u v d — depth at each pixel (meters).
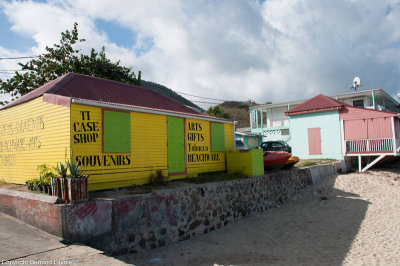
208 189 9.67
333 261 6.87
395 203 12.44
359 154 19.31
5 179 10.69
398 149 17.95
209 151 12.64
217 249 7.93
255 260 7.12
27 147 9.44
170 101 12.89
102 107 8.39
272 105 30.12
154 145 9.98
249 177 11.84
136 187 8.94
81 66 18.50
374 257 7.00
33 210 6.74
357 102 26.77
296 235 9.15
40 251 5.22
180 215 8.56
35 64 18.14
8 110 10.65
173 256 7.33
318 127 21.33
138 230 7.34
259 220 10.81
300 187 14.86
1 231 6.30
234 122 14.14
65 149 7.69
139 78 21.12
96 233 6.39
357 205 12.29
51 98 8.36
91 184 7.95
